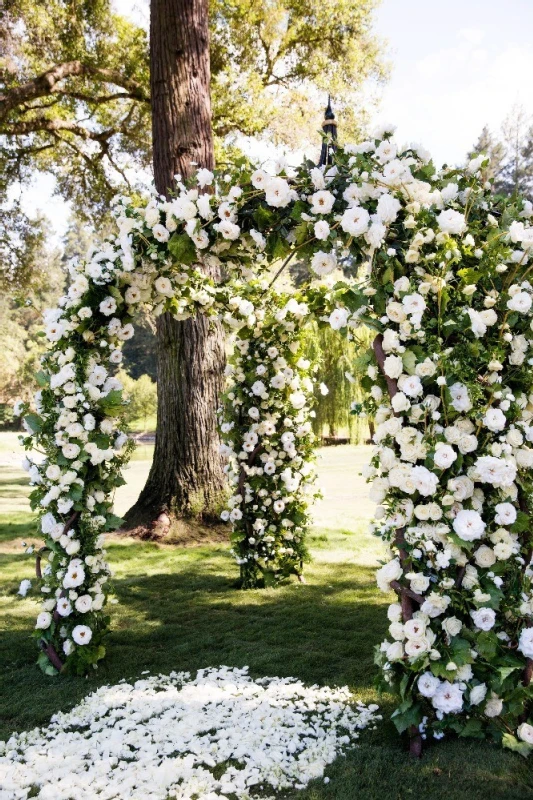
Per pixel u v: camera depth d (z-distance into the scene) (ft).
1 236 44.19
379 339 8.36
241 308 14.75
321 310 15.56
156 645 12.94
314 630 13.52
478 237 8.50
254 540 16.93
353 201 8.56
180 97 22.52
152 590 17.19
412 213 8.23
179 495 23.49
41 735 9.05
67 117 42.65
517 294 7.91
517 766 7.60
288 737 8.52
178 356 23.67
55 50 37.40
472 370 7.89
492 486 8.09
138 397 92.22
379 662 8.28
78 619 11.38
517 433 8.00
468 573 7.93
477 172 8.61
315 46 42.39
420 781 7.34
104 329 11.37
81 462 10.93
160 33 22.57
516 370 8.30
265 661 11.68
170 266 11.25
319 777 7.57
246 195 9.55
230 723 9.02
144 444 80.94
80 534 11.34
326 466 49.08
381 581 8.14
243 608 15.35
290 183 9.23
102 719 9.34
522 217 8.73
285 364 16.40
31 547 11.68
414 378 7.77
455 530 7.48
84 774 7.72
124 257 10.57
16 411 11.41
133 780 7.48
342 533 24.73
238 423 17.11
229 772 7.68
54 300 139.33
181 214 9.96
